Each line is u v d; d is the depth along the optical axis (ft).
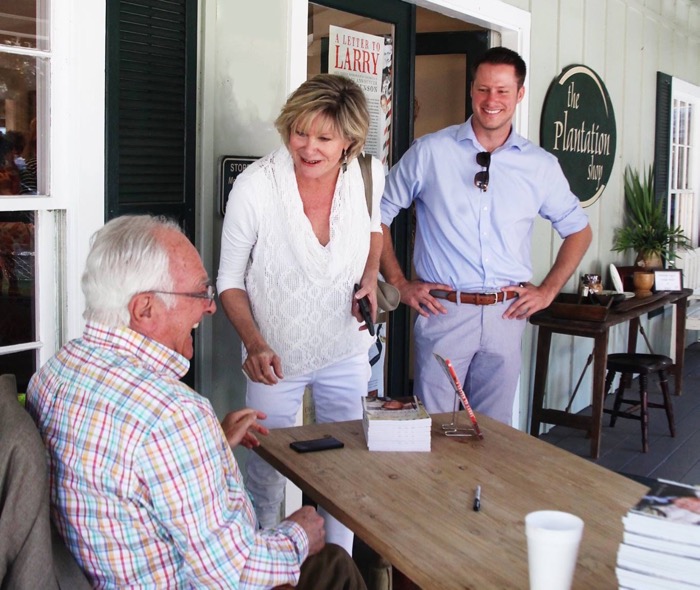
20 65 7.28
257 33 9.16
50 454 4.65
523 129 14.80
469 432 7.13
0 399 4.64
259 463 8.34
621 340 19.72
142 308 4.85
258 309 7.89
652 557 3.94
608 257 18.81
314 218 7.70
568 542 3.76
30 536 4.26
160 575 4.69
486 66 9.55
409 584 8.07
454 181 10.06
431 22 15.40
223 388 9.36
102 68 7.64
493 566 4.72
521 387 15.49
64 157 7.62
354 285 7.99
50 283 7.75
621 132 18.90
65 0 7.40
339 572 6.11
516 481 6.00
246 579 4.80
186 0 8.13
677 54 22.17
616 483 5.99
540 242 15.65
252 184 7.44
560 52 15.81
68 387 4.72
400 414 6.80
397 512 5.43
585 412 17.80
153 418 4.51
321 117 7.00
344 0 11.71
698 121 24.57
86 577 4.69
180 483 4.52
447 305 10.16
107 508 4.53
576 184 16.57
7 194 7.33
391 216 10.59
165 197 8.28
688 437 16.22
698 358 23.81
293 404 8.23
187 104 8.30
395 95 12.85
